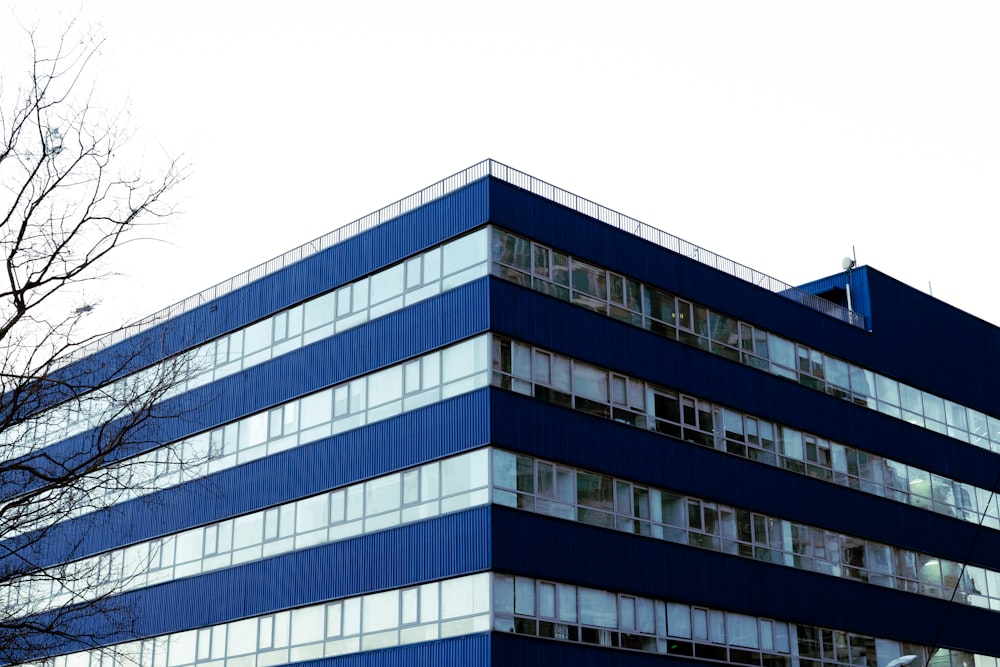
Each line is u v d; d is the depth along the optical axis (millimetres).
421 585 41125
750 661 46906
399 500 42812
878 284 59219
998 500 62344
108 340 42188
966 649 57312
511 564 39719
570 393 43719
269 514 47250
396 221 46406
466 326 42469
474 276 42906
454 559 40281
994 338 66000
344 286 47656
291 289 49656
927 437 59219
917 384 59719
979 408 63219
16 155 16969
